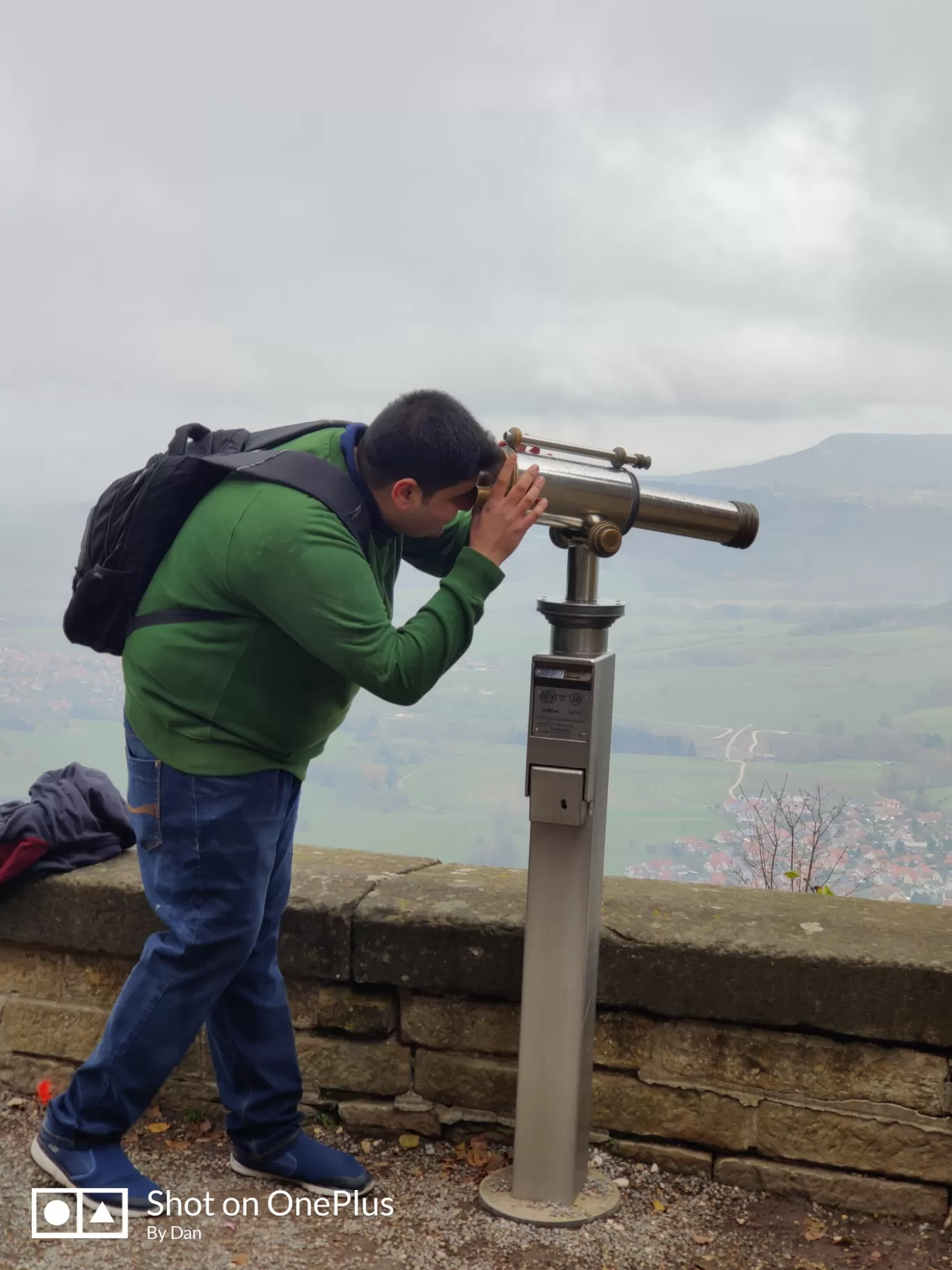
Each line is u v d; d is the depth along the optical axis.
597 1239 2.27
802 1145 2.46
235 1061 2.44
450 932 2.61
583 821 2.23
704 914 2.63
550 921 2.28
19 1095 2.91
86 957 2.88
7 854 2.82
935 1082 2.38
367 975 2.68
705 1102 2.52
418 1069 2.70
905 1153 2.40
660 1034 2.55
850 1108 2.43
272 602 2.02
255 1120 2.45
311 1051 2.75
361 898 2.72
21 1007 2.92
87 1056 2.88
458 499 2.13
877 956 2.38
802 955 2.41
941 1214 2.38
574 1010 2.29
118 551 2.19
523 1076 2.34
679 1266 2.19
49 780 3.01
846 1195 2.43
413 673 2.01
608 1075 2.59
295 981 2.76
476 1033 2.65
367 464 2.13
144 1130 2.73
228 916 2.22
